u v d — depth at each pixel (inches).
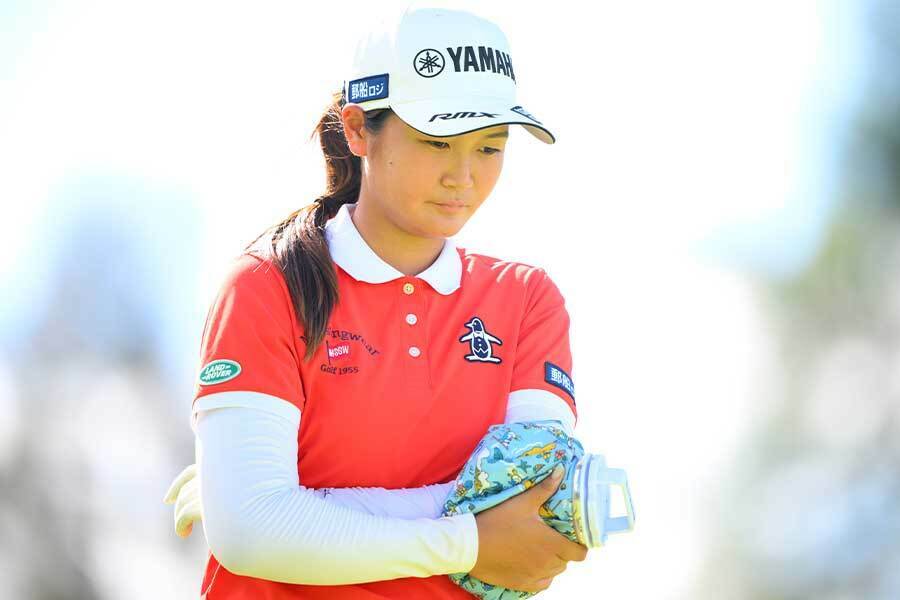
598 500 413.1
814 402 1611.7
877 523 1533.0
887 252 1631.4
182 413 1380.4
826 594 1557.6
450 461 433.4
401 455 426.6
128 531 1293.1
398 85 428.8
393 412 426.9
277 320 420.5
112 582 1266.0
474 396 440.1
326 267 430.3
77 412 1326.3
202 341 427.2
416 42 429.7
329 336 426.3
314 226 443.2
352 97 439.5
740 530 1599.4
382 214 442.9
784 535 1571.1
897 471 1561.3
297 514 401.1
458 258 457.4
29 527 1263.5
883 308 1617.9
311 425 422.9
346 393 423.2
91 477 1289.4
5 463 1269.7
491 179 435.2
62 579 1262.3
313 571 400.8
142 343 1413.6
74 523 1274.6
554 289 473.7
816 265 1653.5
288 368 418.6
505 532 413.7
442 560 409.1
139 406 1357.0
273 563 400.5
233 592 425.1
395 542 403.2
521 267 470.9
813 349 1632.6
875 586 1514.5
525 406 449.7
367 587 418.3
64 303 1409.9
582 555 421.4
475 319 448.1
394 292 438.9
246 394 411.5
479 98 430.9
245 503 402.0
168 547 1295.5
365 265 437.1
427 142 423.8
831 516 1557.6
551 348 461.1
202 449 414.6
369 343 431.2
